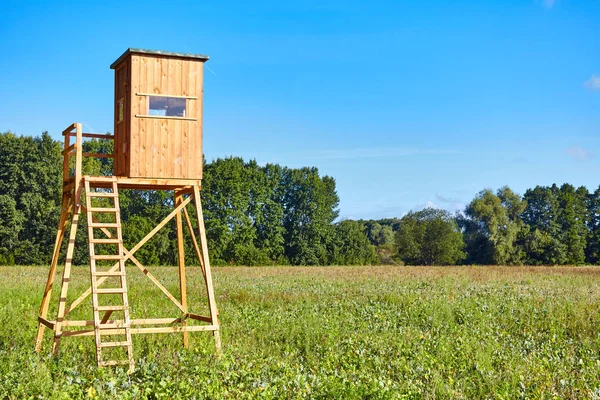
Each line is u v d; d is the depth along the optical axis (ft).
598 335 49.24
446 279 110.52
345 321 56.39
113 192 44.11
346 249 257.14
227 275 135.95
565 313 59.47
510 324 56.24
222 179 228.84
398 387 33.50
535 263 282.15
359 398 30.94
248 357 39.88
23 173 190.39
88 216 42.04
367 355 42.24
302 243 246.27
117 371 34.76
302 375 34.14
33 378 32.42
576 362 41.22
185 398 30.35
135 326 53.52
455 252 280.92
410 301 69.87
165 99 45.98
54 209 190.80
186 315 48.88
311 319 53.57
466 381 36.09
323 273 144.15
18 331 49.14
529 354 43.04
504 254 278.67
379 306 67.46
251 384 32.91
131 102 44.96
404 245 282.77
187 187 48.03
